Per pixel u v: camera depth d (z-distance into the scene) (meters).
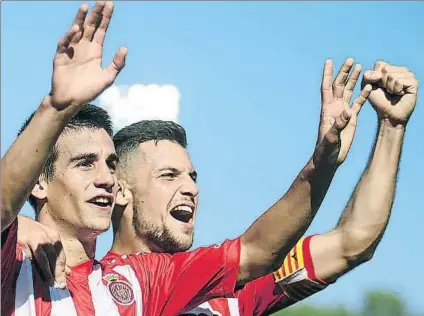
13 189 5.84
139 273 7.00
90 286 6.77
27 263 6.47
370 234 7.30
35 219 6.99
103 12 5.99
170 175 8.23
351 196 7.50
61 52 5.93
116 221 8.30
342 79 6.82
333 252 7.45
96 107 7.12
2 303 6.31
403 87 7.05
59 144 6.91
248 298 7.86
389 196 7.29
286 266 7.64
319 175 6.60
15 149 5.85
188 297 6.96
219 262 6.95
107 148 7.00
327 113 6.76
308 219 6.73
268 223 6.83
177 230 8.17
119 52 5.96
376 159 7.27
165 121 8.42
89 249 6.93
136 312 6.83
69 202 6.87
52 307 6.48
